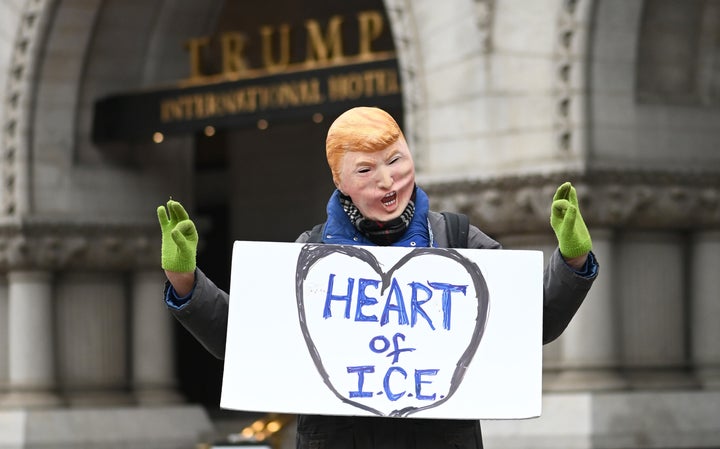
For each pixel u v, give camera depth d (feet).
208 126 89.92
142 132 93.40
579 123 70.95
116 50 96.68
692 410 72.23
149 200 98.94
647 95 72.79
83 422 94.43
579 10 71.00
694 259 75.10
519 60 72.64
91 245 96.58
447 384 19.67
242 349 19.89
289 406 19.72
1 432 93.40
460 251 19.98
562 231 19.21
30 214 95.09
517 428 71.67
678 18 73.05
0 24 95.71
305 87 84.89
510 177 71.87
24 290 95.40
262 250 20.13
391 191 20.10
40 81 95.45
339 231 20.68
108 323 98.17
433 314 19.88
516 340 19.74
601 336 71.67
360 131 20.02
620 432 70.33
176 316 20.02
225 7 113.39
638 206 71.97
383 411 19.65
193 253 19.60
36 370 95.09
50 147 95.76
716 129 74.23
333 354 19.84
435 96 75.92
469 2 74.02
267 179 118.42
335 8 108.47
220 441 64.54
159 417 96.94
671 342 74.54
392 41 105.60
